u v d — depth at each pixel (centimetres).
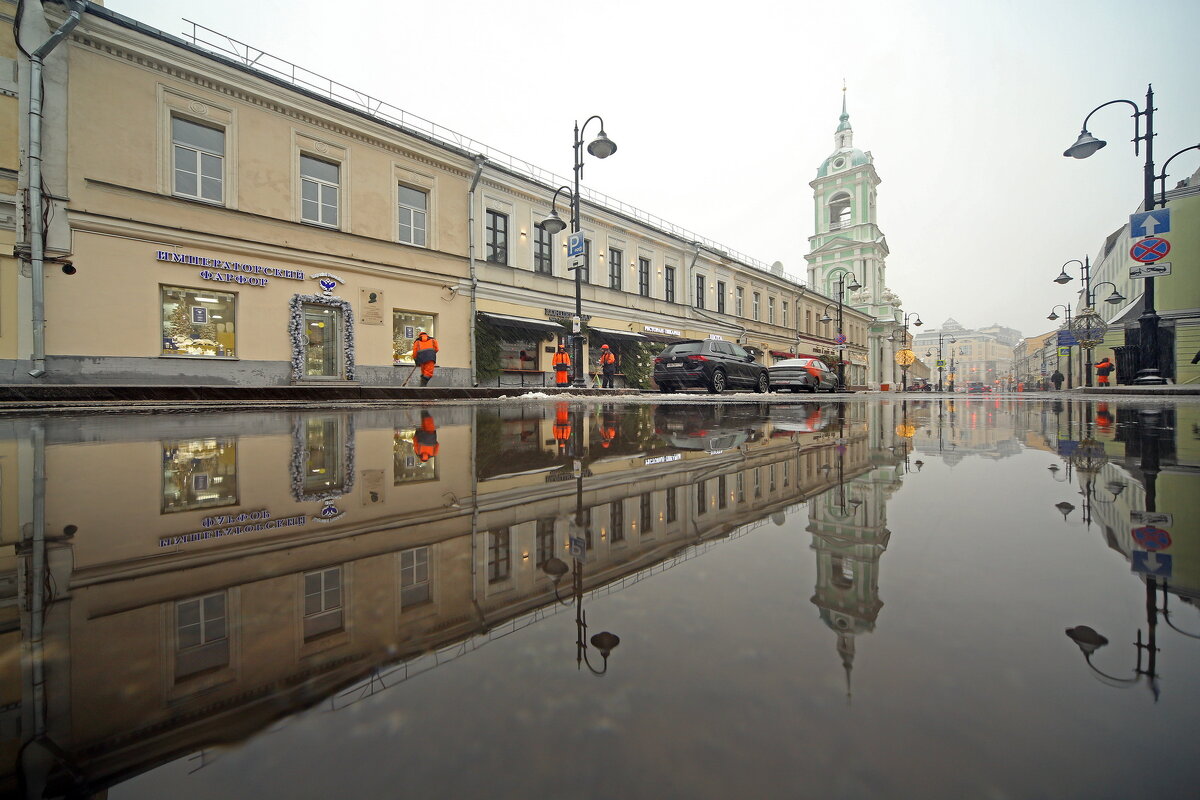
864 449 283
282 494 172
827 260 5212
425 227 1666
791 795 36
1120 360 2591
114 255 1105
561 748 43
